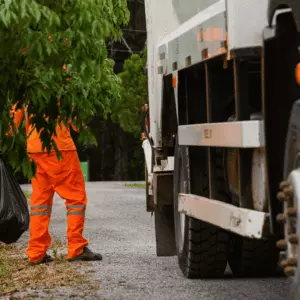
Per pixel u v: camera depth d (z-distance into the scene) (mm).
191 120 11812
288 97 8539
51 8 10820
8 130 12328
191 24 11516
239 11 9391
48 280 12812
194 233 12203
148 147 15945
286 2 8375
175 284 12352
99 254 15188
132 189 47000
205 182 11734
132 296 11375
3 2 9984
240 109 9547
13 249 17078
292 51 8445
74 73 12453
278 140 8750
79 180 15109
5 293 11734
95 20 10852
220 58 10070
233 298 11156
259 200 9227
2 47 10797
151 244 17719
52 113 12812
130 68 69625
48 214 14984
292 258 7746
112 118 70875
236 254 12898
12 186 15727
